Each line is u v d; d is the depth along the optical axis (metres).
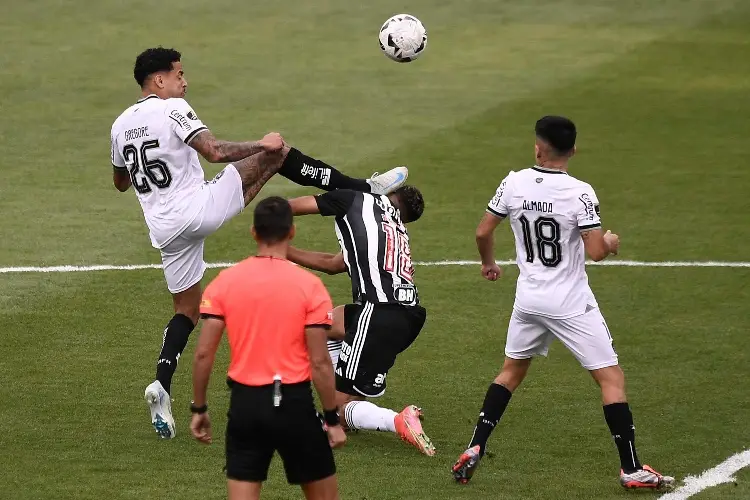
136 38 77.31
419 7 88.00
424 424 27.66
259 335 18.98
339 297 37.03
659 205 47.31
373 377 26.25
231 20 82.81
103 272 39.03
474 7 88.56
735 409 28.41
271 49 75.50
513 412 28.33
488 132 58.72
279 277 19.12
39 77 67.62
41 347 32.22
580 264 24.06
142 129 27.09
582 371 31.22
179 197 27.31
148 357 31.67
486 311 35.88
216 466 24.78
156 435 26.55
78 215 45.50
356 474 24.56
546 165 23.92
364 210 27.02
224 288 19.19
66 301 36.12
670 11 88.75
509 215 24.41
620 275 39.25
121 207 46.72
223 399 29.00
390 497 23.30
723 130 59.53
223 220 27.69
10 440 25.98
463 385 30.14
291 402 18.94
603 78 70.31
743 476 24.41
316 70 70.75
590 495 23.45
